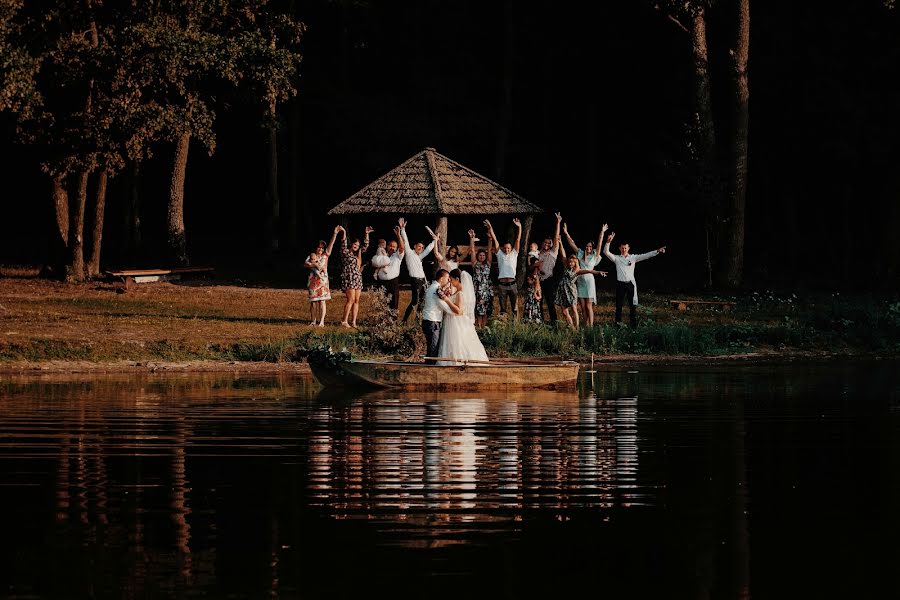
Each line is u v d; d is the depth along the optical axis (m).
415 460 13.59
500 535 10.22
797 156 48.72
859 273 48.47
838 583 9.01
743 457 13.87
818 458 13.84
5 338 25.70
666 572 9.22
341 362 21.31
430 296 22.00
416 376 21.14
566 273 29.00
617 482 12.40
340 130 55.50
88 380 22.53
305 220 58.47
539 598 8.62
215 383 22.09
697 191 43.00
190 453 14.00
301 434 15.49
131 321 29.28
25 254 50.59
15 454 13.91
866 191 50.53
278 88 37.56
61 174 36.44
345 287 29.91
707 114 43.47
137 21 35.41
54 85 35.81
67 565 9.32
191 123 35.97
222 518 10.77
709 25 49.41
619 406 18.78
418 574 9.12
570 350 27.47
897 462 13.58
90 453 13.98
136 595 8.61
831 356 28.48
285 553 9.65
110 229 60.28
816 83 45.50
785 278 47.16
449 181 38.44
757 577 9.12
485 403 19.11
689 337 28.59
